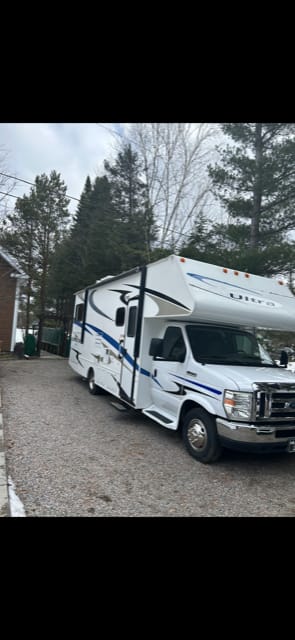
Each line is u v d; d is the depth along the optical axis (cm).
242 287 564
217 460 477
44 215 2470
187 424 508
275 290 604
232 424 434
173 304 530
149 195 1564
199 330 562
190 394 505
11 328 1692
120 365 688
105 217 1878
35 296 2633
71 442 524
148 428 624
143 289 620
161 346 563
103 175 2203
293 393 459
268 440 432
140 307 618
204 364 502
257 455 524
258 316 530
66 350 1697
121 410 654
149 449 519
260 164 1240
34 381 997
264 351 621
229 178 1319
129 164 1766
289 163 1202
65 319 1752
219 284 539
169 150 1495
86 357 912
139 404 606
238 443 430
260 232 1277
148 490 388
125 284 700
